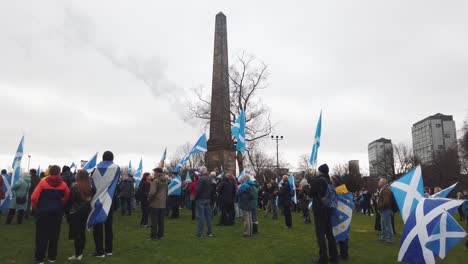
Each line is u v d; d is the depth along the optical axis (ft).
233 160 107.76
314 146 44.88
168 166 271.28
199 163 232.12
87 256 29.84
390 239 39.81
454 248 38.42
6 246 33.47
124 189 59.67
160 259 29.55
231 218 50.65
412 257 25.04
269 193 68.08
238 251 33.12
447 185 224.74
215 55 114.52
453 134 426.10
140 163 84.23
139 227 47.01
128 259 29.27
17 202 47.06
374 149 520.42
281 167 258.98
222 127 108.99
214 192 55.57
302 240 39.50
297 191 79.30
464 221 74.08
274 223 55.36
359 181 247.29
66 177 46.29
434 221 24.91
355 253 33.76
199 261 29.19
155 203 38.14
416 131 463.83
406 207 27.30
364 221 68.64
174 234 41.42
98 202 29.04
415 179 27.96
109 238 30.48
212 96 112.16
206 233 42.70
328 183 29.09
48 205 27.20
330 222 29.09
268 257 30.96
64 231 42.52
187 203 72.74
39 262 27.09
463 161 217.97
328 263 28.86
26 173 50.70
